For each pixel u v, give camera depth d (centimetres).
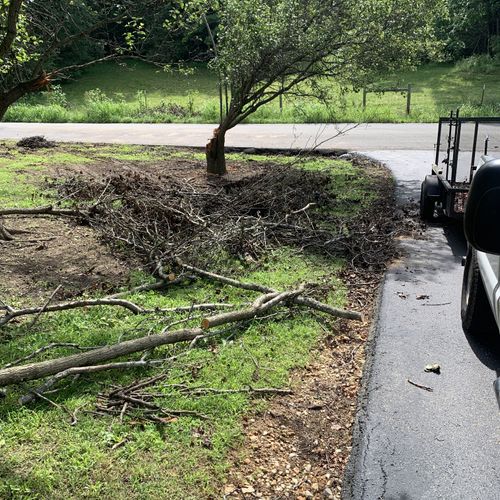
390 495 342
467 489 347
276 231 827
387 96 3438
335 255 777
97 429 386
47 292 625
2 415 397
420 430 402
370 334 550
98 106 2872
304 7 1159
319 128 2309
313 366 493
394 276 707
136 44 837
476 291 516
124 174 1295
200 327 524
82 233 830
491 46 4697
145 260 719
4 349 488
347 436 404
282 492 347
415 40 1241
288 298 588
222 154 1328
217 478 351
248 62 1194
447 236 892
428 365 490
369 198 1131
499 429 405
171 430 389
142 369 462
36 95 3719
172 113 2856
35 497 325
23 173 1306
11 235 809
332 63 1234
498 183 256
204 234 760
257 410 421
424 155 1672
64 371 433
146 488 337
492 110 2723
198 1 955
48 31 779
